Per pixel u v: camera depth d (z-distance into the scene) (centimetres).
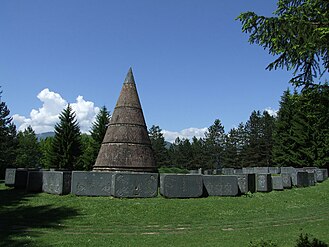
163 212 1605
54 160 5959
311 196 2284
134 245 1087
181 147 10431
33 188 2077
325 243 1053
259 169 4844
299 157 5688
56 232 1268
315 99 806
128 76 2547
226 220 1532
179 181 1920
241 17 768
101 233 1274
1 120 6216
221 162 9975
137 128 2359
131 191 1862
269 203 1930
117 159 2223
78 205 1681
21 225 1369
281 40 763
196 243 1106
